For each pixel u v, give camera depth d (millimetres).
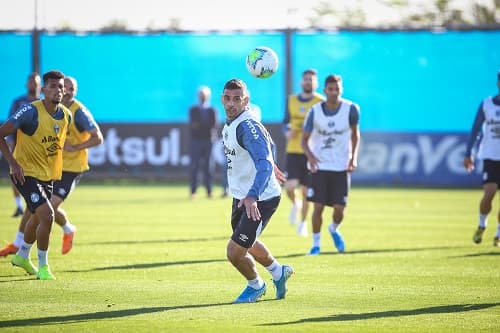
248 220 33625
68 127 40844
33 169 39031
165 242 53938
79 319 31578
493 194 52781
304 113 62344
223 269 43188
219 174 105000
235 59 101812
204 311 33125
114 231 59750
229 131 33719
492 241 55938
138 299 35469
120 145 103438
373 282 39938
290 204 85188
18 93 101812
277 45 101438
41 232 39219
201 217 69500
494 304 34875
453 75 100562
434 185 101875
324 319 31828
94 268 43281
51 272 41844
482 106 53406
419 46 100625
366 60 101188
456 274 42312
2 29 101500
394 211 76562
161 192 95688
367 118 101562
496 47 99938
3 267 43188
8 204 79625
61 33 102062
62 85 39062
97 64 102500
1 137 38031
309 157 49500
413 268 44188
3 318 31688
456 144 101125
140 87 102750
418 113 101125
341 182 49812
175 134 103188
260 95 101562
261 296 35812
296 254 49438
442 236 58625
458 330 30250
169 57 102438
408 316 32469
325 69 101375
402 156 101688
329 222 68562
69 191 46125
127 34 102312
